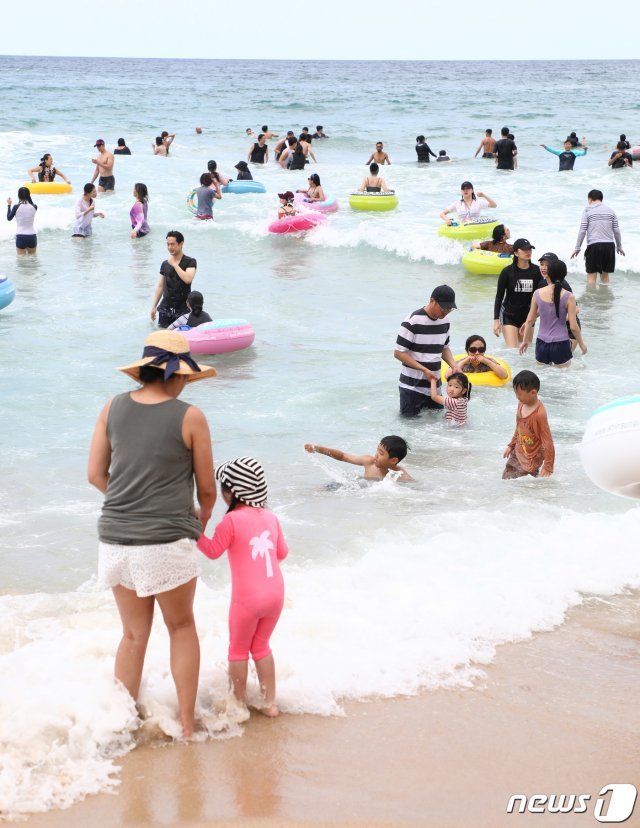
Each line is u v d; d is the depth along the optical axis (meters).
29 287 14.27
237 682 4.01
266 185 25.41
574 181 24.72
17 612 4.96
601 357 10.80
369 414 8.92
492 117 52.50
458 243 16.69
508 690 4.24
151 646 4.56
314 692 4.15
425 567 5.51
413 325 8.61
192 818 3.25
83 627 4.76
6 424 8.48
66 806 3.33
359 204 21.12
